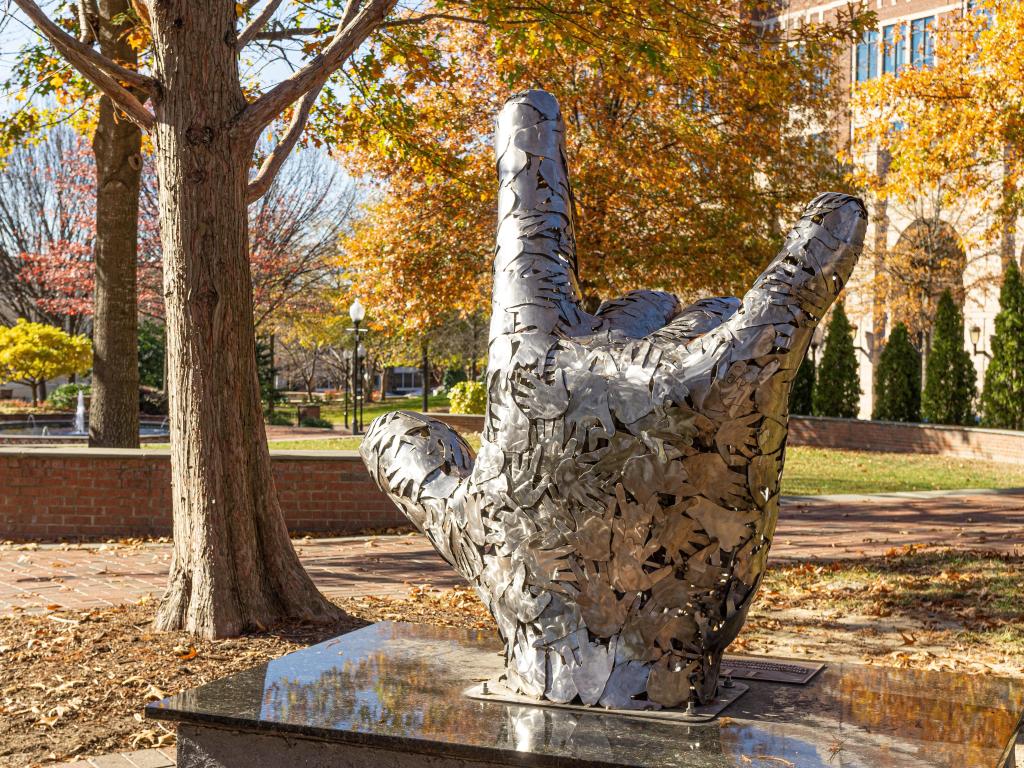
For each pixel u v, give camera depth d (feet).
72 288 105.91
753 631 23.06
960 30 57.77
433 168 37.35
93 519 36.94
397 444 11.51
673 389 9.27
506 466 10.12
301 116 24.80
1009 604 25.44
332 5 33.50
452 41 57.57
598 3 27.45
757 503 9.49
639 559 9.55
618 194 56.29
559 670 9.92
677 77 43.86
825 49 62.28
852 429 86.58
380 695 10.32
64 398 114.62
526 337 10.14
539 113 10.89
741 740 8.85
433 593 26.48
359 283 66.44
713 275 57.82
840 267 9.21
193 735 10.09
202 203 21.09
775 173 62.69
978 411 86.79
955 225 111.65
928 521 41.32
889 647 21.75
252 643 20.49
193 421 21.25
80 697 16.92
